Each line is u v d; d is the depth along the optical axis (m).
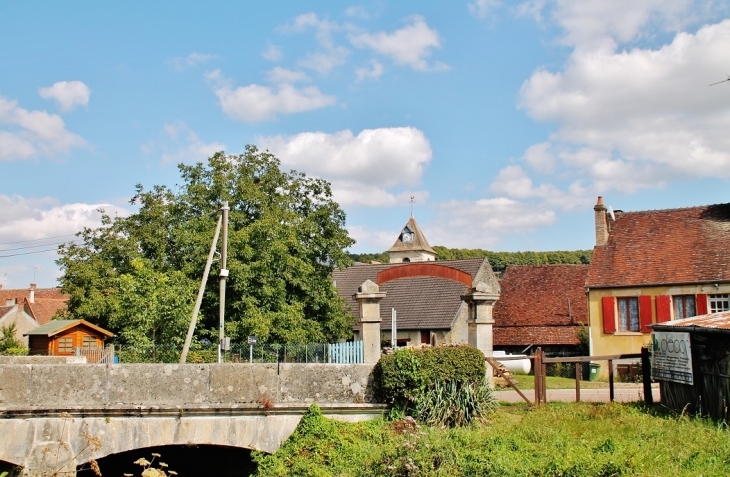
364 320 17.34
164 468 16.69
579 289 37.75
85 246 31.19
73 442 13.52
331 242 28.38
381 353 17.77
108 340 28.84
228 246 24.75
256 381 14.55
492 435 12.80
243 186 26.69
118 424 13.76
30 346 26.97
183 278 24.30
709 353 14.45
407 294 37.94
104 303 27.73
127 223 29.39
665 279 28.61
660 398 17.27
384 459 12.08
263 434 14.41
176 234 26.25
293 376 14.79
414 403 14.89
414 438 12.53
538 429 13.54
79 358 19.73
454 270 18.89
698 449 11.58
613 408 15.66
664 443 12.09
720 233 29.64
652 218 32.25
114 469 16.39
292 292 27.19
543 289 38.47
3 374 13.35
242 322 24.22
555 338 35.00
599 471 10.41
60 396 13.59
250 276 24.80
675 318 28.36
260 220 25.81
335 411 14.87
